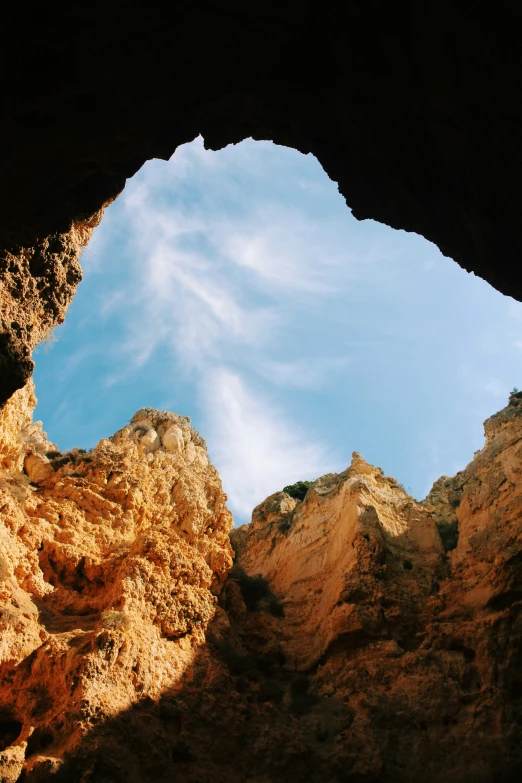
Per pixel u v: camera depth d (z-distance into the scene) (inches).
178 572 1212.5
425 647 1259.8
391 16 476.7
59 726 901.2
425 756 1090.1
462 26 442.6
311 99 554.6
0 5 442.3
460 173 529.7
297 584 1512.1
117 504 1346.0
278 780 1032.2
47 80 494.9
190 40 504.1
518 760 1049.5
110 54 495.8
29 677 973.8
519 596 1249.4
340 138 586.6
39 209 627.2
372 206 629.9
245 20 499.2
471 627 1236.5
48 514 1261.1
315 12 498.9
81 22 469.4
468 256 588.7
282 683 1295.5
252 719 1098.1
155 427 1665.8
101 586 1194.0
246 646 1346.0
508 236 528.4
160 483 1456.7
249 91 563.2
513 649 1179.9
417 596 1369.3
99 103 531.2
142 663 1031.6
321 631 1347.2
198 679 1100.5
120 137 570.9
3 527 1147.3
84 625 1095.0
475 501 1462.8
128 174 631.2
